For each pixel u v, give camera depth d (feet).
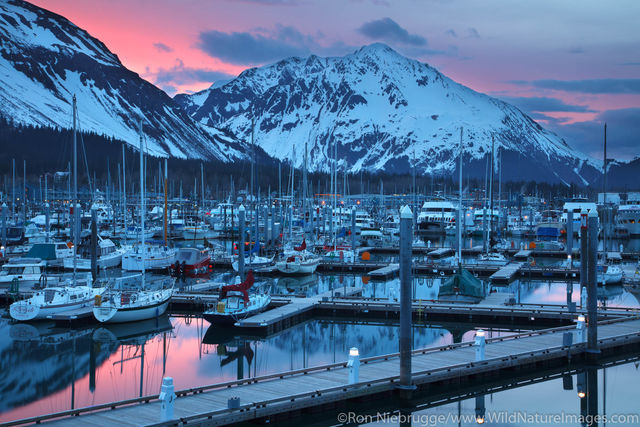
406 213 105.19
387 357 124.98
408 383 108.58
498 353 128.16
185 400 98.99
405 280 106.22
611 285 241.76
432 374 113.70
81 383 125.18
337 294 198.90
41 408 110.42
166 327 174.40
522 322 176.04
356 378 106.83
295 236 402.11
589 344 134.41
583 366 134.21
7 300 199.72
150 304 175.73
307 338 162.09
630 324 159.12
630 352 143.84
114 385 123.95
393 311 184.44
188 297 197.67
